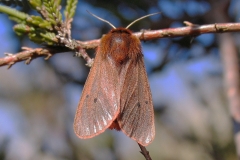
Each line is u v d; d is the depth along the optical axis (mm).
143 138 121
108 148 176
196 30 125
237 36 160
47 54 122
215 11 151
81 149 177
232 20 155
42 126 192
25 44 151
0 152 171
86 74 164
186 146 175
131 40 127
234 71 143
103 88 124
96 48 127
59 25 121
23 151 188
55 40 121
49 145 183
